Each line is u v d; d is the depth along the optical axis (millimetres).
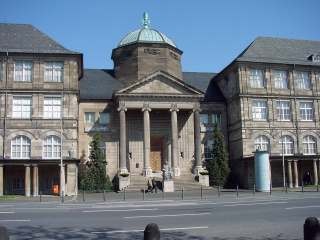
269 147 52438
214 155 51844
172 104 50125
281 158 49406
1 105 45000
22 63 46219
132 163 51500
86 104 51750
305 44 59406
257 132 52281
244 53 54281
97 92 52750
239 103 52562
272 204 25125
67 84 46438
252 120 52344
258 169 42281
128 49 55719
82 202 31422
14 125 44969
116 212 21734
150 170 48469
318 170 51688
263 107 53344
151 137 53156
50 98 46156
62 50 47031
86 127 51344
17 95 45531
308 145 54094
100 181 46656
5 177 44812
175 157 49438
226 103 56469
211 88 58719
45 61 46562
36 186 41969
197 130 50438
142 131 52312
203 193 40969
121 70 55875
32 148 44938
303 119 54531
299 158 50281
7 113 44969
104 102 52219
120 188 46156
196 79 60156
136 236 14406
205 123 55656
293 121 53781
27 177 41969
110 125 51938
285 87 54500
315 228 8242
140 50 55125
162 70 50625
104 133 51656
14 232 15391
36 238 14109
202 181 48312
